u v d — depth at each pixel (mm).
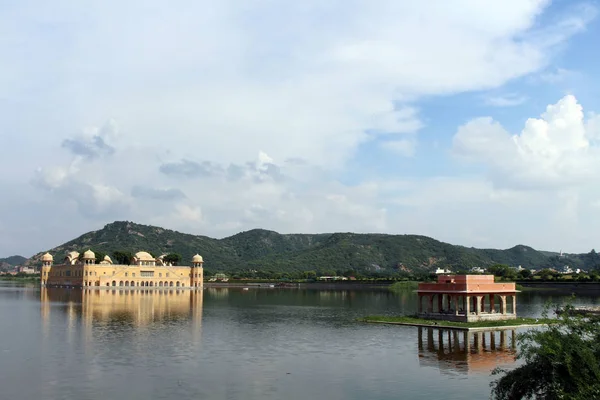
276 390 41625
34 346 59156
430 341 65750
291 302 143625
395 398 39812
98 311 104125
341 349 59969
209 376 45688
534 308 120875
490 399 38594
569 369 28938
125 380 43750
